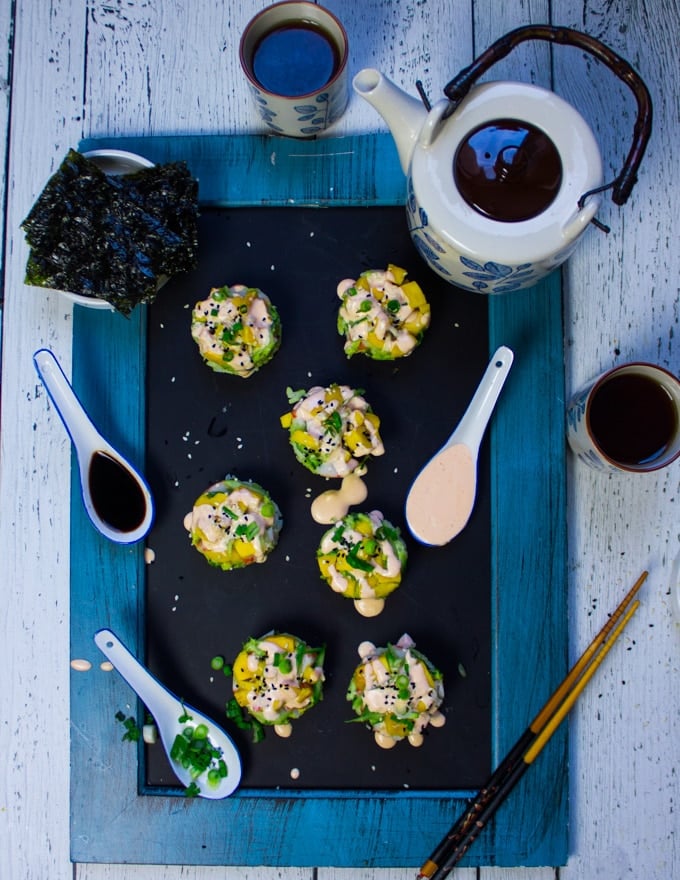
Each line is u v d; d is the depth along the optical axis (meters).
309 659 0.86
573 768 0.88
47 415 0.90
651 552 0.89
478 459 0.88
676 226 0.90
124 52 0.91
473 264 0.80
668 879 0.88
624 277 0.90
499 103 0.78
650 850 0.88
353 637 0.88
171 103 0.91
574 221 0.77
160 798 0.87
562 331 0.88
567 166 0.78
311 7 0.84
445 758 0.87
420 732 0.87
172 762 0.87
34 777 0.89
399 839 0.86
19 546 0.89
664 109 0.90
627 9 0.90
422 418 0.89
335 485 0.89
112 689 0.88
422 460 0.89
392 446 0.89
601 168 0.78
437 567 0.88
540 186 0.78
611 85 0.90
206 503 0.86
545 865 0.87
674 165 0.90
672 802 0.88
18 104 0.91
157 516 0.89
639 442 0.86
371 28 0.90
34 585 0.89
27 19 0.91
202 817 0.87
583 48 0.76
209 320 0.86
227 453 0.89
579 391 0.89
